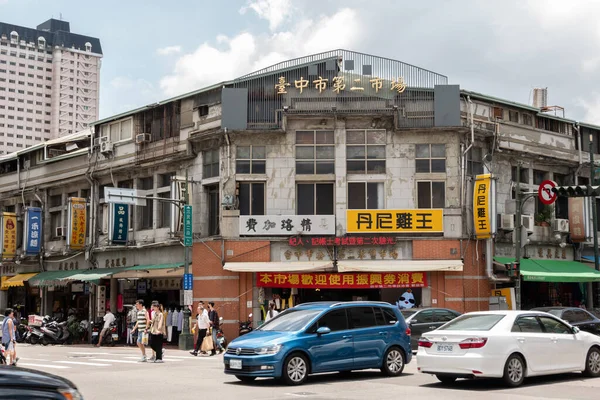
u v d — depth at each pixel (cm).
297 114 2752
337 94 2781
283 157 2770
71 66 15350
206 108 2955
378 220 2691
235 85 2852
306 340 1414
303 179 2755
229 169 2772
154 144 3150
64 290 3659
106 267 3341
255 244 2719
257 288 2719
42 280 3450
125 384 1462
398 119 2750
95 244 3412
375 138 2772
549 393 1236
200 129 2944
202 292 2781
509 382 1302
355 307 1522
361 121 2773
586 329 2181
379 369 1642
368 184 2758
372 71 2800
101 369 1816
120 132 3356
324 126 2777
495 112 3003
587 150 3375
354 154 2766
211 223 2892
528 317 1382
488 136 2878
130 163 3238
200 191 2898
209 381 1506
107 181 3416
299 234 2697
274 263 2686
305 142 2777
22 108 14800
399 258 2692
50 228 3788
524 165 3086
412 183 2742
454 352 1304
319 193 2769
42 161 3806
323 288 2717
